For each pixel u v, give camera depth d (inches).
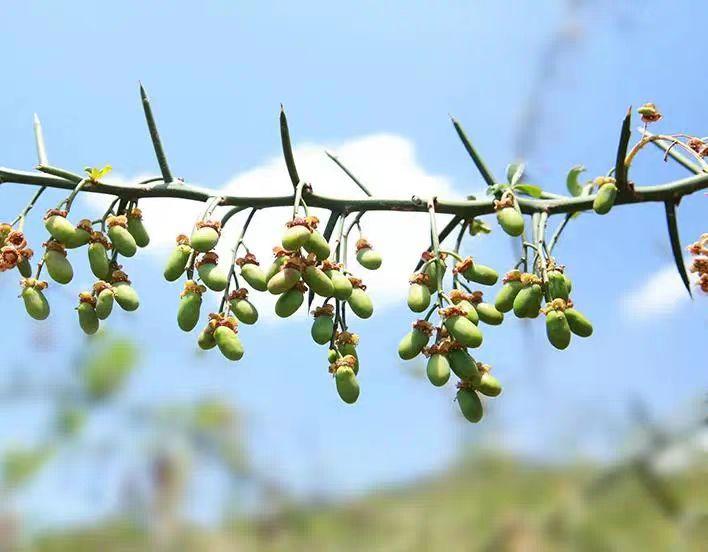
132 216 22.2
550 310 21.9
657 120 23.8
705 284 24.2
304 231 21.4
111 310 22.0
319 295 21.6
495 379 21.8
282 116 21.3
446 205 22.1
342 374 21.8
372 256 22.5
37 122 22.1
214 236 21.7
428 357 21.8
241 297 21.9
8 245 21.9
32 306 21.9
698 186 22.5
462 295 21.8
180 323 21.9
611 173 22.7
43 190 21.9
